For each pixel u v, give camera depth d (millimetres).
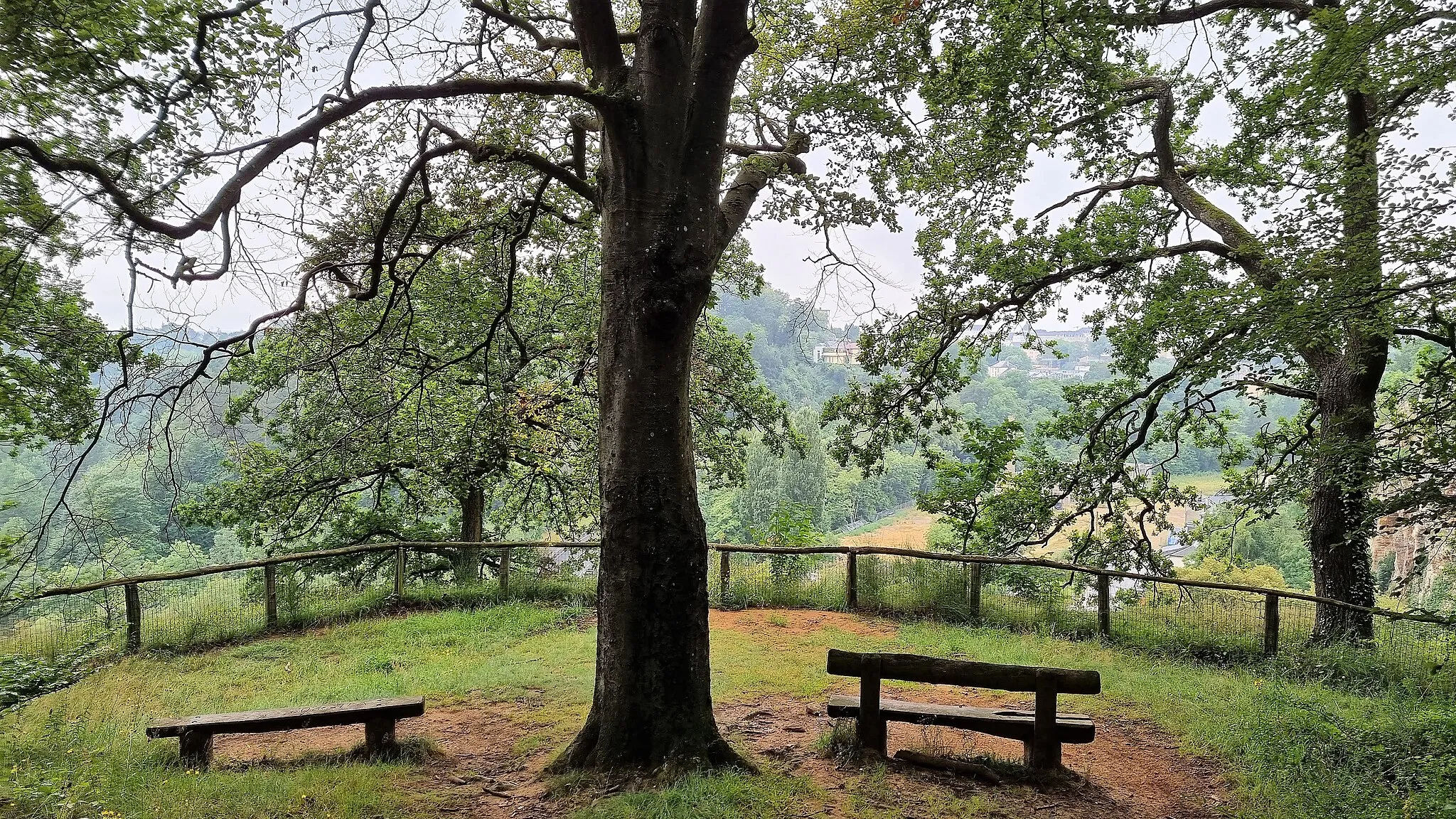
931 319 13711
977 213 13133
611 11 5520
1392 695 8117
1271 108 9953
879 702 5676
